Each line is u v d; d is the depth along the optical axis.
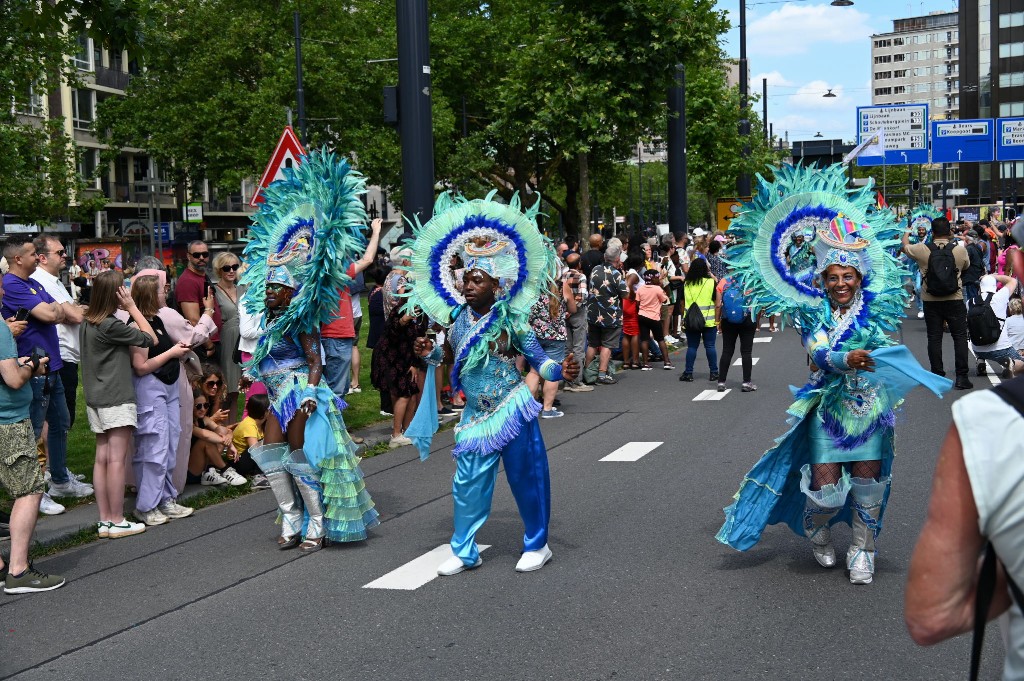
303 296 6.57
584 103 19.42
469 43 44.19
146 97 40.62
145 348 7.48
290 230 6.78
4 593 6.14
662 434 10.41
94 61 53.94
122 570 6.51
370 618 5.34
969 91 102.75
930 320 13.03
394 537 7.00
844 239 5.59
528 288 6.01
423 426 6.30
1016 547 1.83
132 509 8.06
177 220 61.44
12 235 8.00
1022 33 99.56
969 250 18.19
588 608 5.32
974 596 1.95
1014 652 1.89
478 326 5.95
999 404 1.85
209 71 38.53
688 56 19.45
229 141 37.69
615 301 14.47
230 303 10.34
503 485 8.59
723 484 8.02
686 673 4.40
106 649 5.09
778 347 18.83
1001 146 46.16
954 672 4.33
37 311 7.79
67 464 9.68
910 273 5.69
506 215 6.09
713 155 30.81
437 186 42.16
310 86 37.81
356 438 10.62
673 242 19.59
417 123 11.45
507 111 22.31
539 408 6.05
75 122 52.59
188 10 38.75
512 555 6.41
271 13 40.34
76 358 8.79
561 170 49.91
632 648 4.73
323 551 6.75
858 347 5.59
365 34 41.19
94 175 33.38
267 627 5.29
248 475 9.00
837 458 5.49
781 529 6.78
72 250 47.16
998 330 12.71
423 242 6.21
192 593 5.96
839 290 5.60
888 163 45.44
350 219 6.68
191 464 8.74
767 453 5.74
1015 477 1.81
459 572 6.08
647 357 16.34
